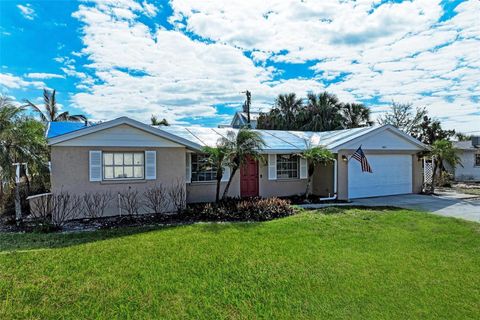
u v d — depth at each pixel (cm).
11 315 418
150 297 468
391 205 1323
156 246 703
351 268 579
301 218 1012
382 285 509
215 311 430
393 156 1683
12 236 793
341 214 1081
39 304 447
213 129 1625
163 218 1017
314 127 2838
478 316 419
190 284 511
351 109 3027
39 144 1030
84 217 1013
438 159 1848
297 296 473
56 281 518
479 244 735
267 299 463
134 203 1070
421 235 811
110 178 1065
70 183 998
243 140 1226
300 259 623
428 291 489
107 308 438
